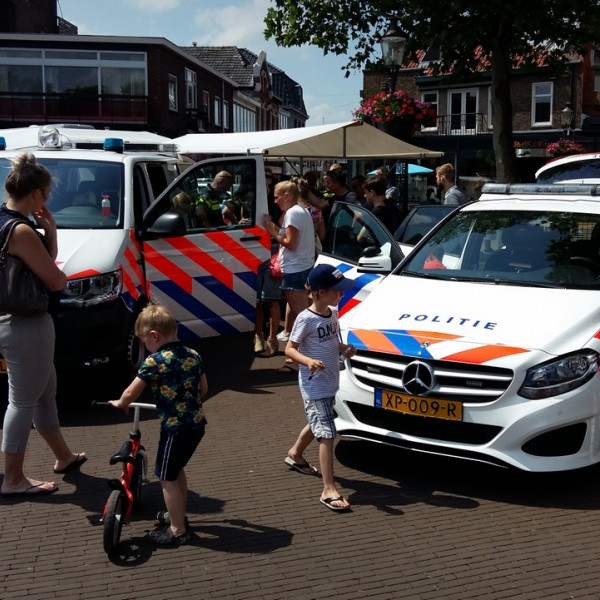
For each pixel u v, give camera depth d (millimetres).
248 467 5227
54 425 5016
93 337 6316
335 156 12586
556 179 10562
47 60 33281
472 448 4566
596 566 3869
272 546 4109
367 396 4930
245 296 7945
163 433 4055
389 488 4867
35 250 4457
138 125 33906
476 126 38281
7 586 3711
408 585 3699
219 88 43125
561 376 4484
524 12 14094
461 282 5578
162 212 7266
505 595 3600
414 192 25391
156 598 3604
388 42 13664
